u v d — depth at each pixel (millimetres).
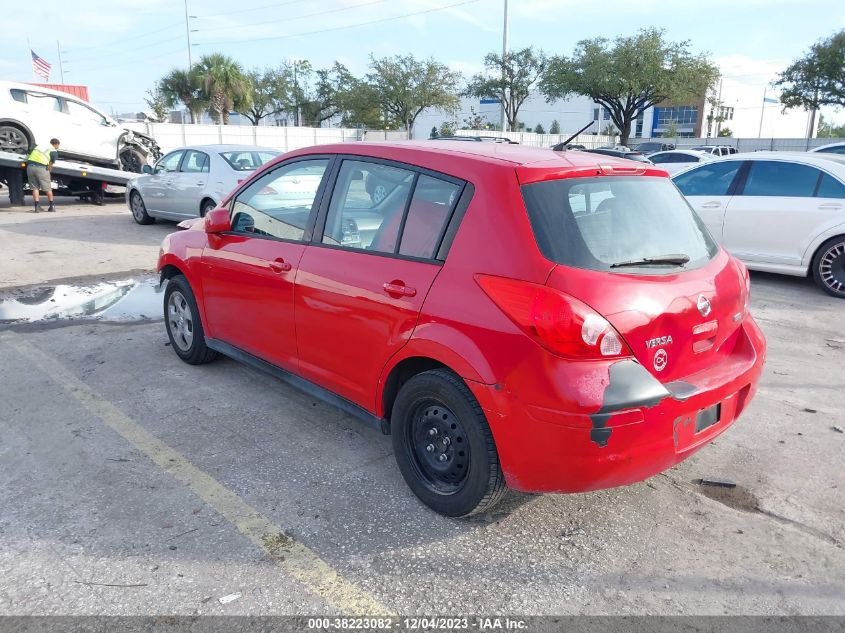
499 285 2725
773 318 6852
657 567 2863
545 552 2955
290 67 60375
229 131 39344
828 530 3145
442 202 3080
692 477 3637
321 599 2629
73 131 16438
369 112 52625
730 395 3035
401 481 3531
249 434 4059
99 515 3156
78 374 5020
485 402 2758
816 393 4844
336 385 3633
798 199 7961
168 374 5047
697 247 3289
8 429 4059
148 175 12977
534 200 2824
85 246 10820
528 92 48188
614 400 2555
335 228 3607
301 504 3293
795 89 40125
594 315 2576
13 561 2809
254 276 4086
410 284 3062
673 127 63969
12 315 6684
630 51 39406
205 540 2980
